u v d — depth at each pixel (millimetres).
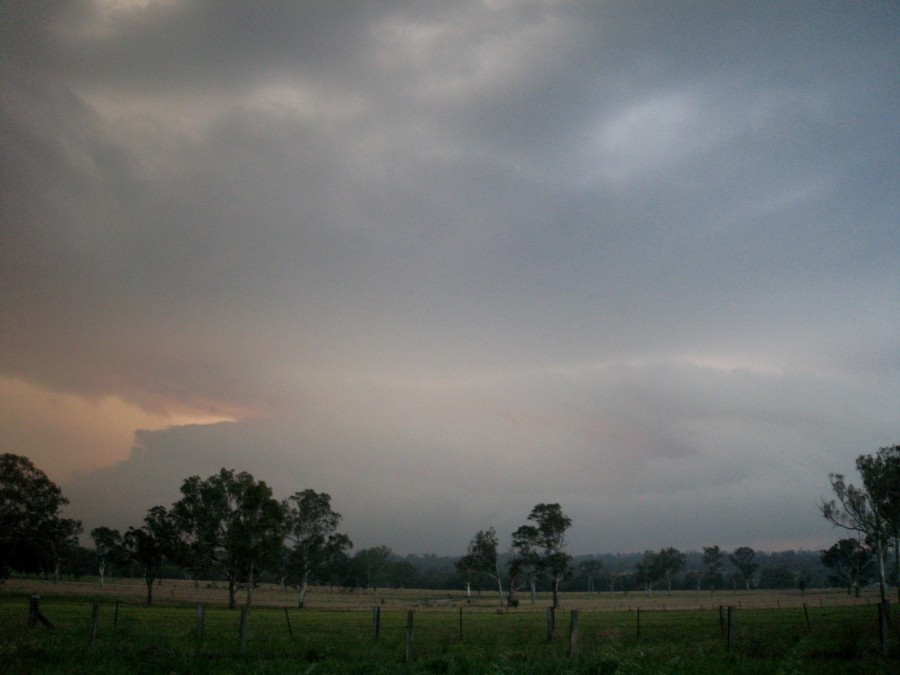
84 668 20188
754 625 39250
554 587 102500
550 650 24812
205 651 24922
